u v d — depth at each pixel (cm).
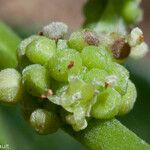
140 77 8
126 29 6
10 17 15
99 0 6
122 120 8
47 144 8
